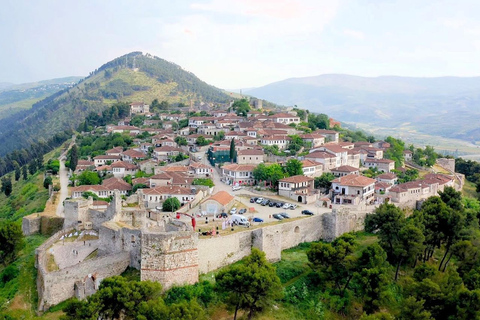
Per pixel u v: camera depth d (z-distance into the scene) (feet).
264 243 329.52
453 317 244.42
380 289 281.33
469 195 651.66
